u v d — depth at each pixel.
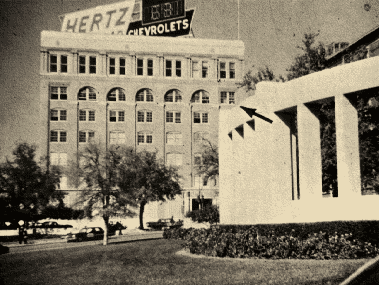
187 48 75.06
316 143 19.94
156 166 58.47
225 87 75.25
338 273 11.98
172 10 76.62
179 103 74.56
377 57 17.73
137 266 16.94
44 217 55.69
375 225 15.07
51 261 21.45
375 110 26.06
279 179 20.69
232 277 13.08
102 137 72.19
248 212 23.00
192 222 46.66
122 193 33.78
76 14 77.69
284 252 16.14
